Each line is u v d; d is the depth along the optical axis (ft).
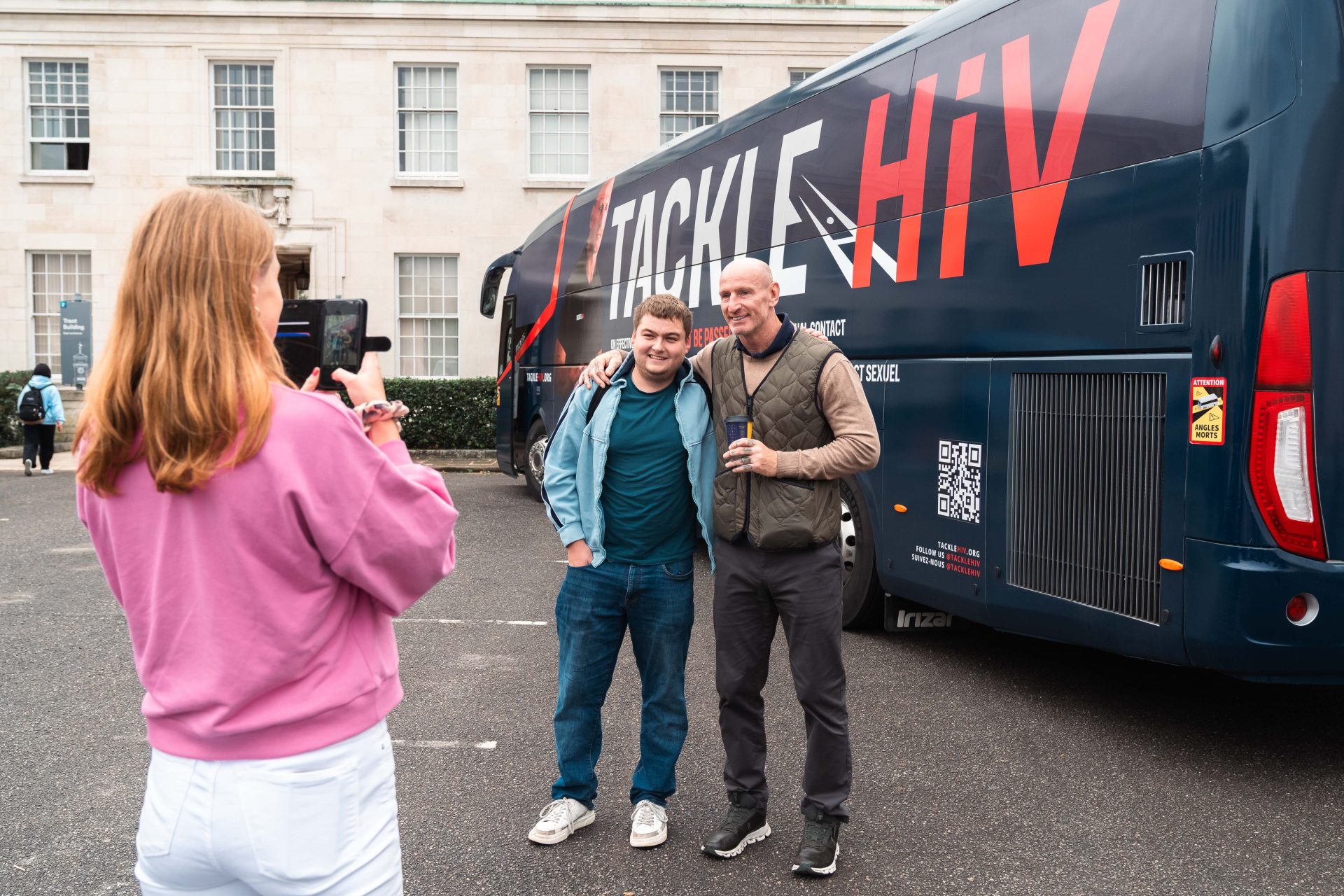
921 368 18.08
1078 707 16.48
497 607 23.85
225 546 5.00
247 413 4.91
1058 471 15.10
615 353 11.64
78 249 67.36
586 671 11.48
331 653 5.32
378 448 5.83
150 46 66.59
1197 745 14.74
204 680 5.04
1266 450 12.31
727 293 10.92
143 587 5.19
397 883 5.65
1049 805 12.60
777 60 67.05
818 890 10.43
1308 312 12.13
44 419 53.78
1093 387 14.47
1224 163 12.57
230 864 5.09
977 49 16.90
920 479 18.22
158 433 4.81
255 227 5.20
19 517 38.40
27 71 67.26
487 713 16.20
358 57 66.80
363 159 67.10
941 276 17.44
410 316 68.18
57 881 10.76
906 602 20.49
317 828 5.18
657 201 29.40
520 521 37.45
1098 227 14.32
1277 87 12.21
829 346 11.00
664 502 11.24
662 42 66.74
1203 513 12.85
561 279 38.63
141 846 5.28
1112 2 14.35
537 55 66.85
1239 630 12.56
